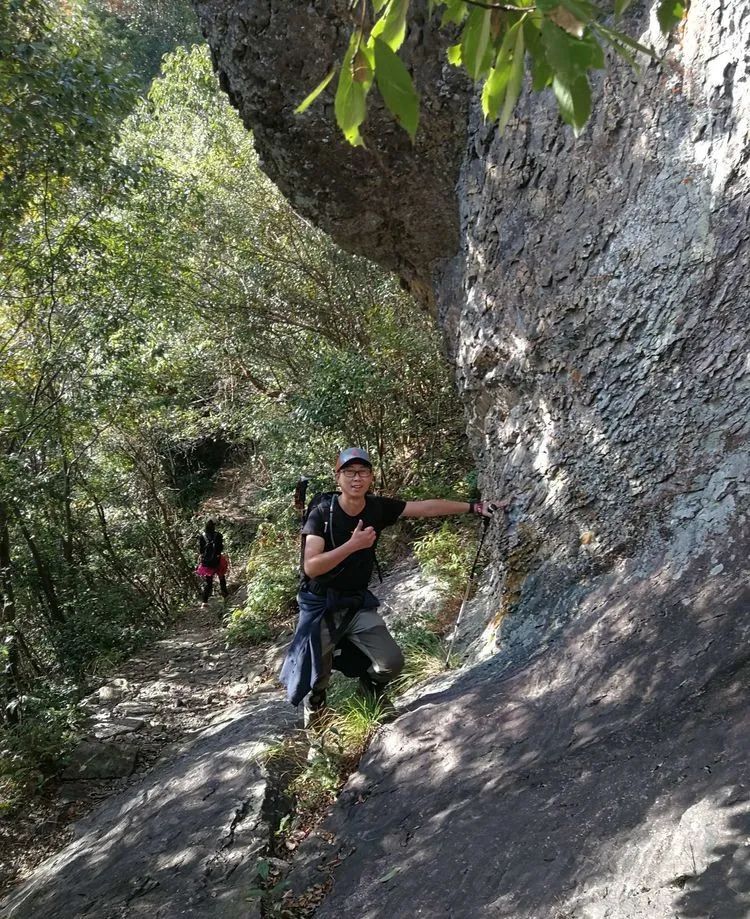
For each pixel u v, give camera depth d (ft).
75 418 36.27
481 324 16.16
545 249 13.85
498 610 13.98
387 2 4.50
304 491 13.33
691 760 7.93
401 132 17.80
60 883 13.37
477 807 9.36
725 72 10.94
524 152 14.78
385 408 37.01
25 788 19.89
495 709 11.32
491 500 16.05
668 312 11.43
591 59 3.53
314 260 42.29
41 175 28.27
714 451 10.80
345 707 13.73
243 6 17.13
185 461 67.46
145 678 29.12
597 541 12.20
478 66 4.03
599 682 10.30
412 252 20.52
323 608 12.67
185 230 40.88
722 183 10.94
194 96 45.11
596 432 12.41
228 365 46.88
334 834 10.91
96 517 54.03
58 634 39.09
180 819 13.03
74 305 33.94
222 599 46.16
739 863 6.47
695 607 9.93
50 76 24.17
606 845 7.58
